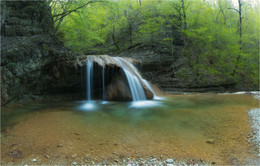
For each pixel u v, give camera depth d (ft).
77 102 27.86
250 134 12.82
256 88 46.24
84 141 12.32
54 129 14.44
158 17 48.65
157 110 21.62
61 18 37.93
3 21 25.49
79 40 45.80
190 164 9.40
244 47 52.31
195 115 18.65
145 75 46.88
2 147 11.30
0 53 20.74
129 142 12.14
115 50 60.29
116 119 17.63
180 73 47.16
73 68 28.68
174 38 54.65
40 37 29.01
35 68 25.80
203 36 45.34
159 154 10.50
